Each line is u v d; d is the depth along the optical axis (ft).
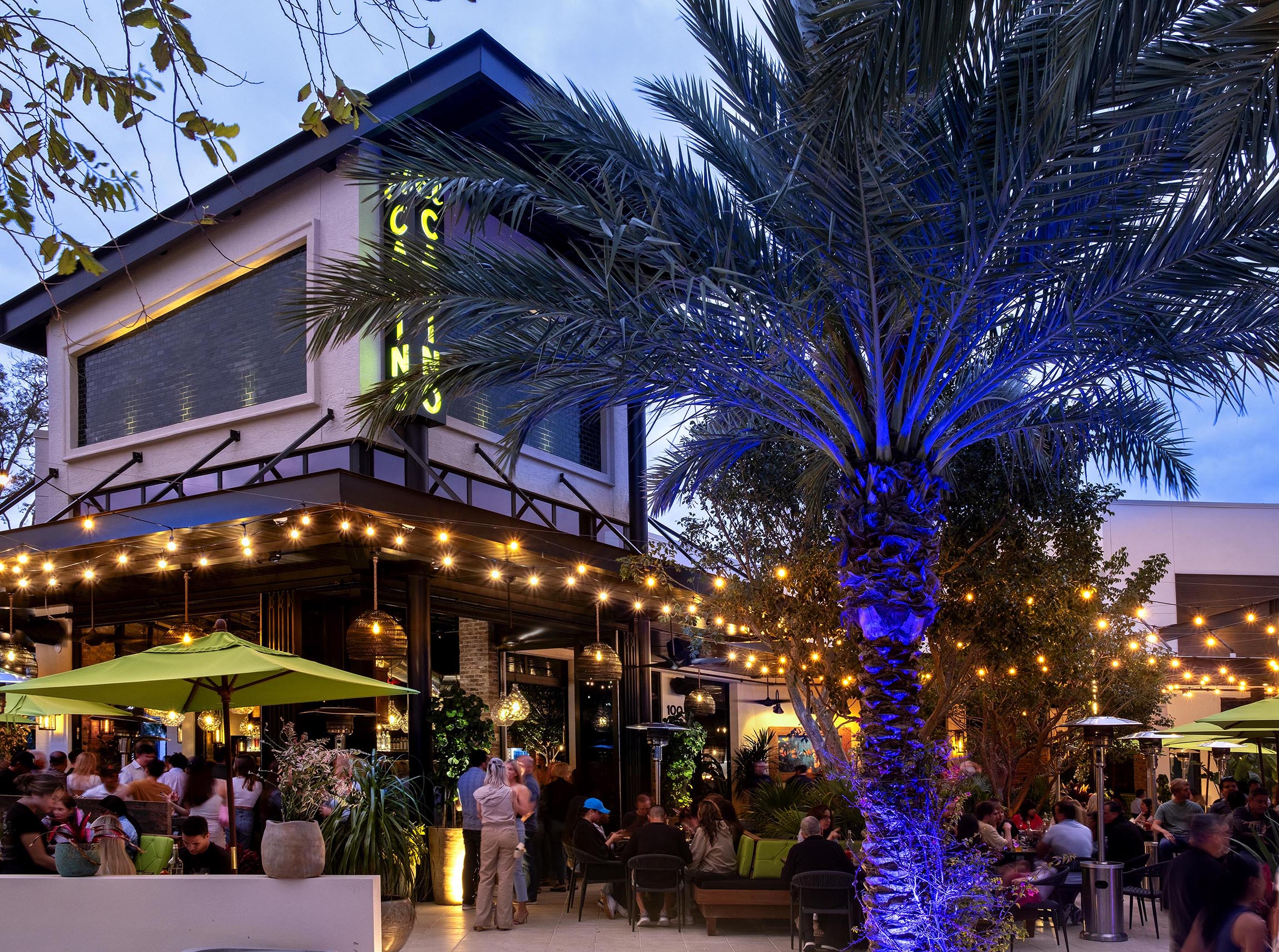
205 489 54.13
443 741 46.37
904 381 30.04
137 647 59.72
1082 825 42.11
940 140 26.50
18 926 25.73
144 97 15.69
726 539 48.32
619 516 66.59
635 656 64.69
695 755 64.13
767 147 28.96
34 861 27.30
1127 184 25.80
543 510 60.39
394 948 30.07
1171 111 23.85
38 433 66.80
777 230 29.30
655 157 31.68
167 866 32.48
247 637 59.57
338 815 36.94
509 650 64.59
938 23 18.53
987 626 47.55
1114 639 60.03
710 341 29.81
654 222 27.99
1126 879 47.19
